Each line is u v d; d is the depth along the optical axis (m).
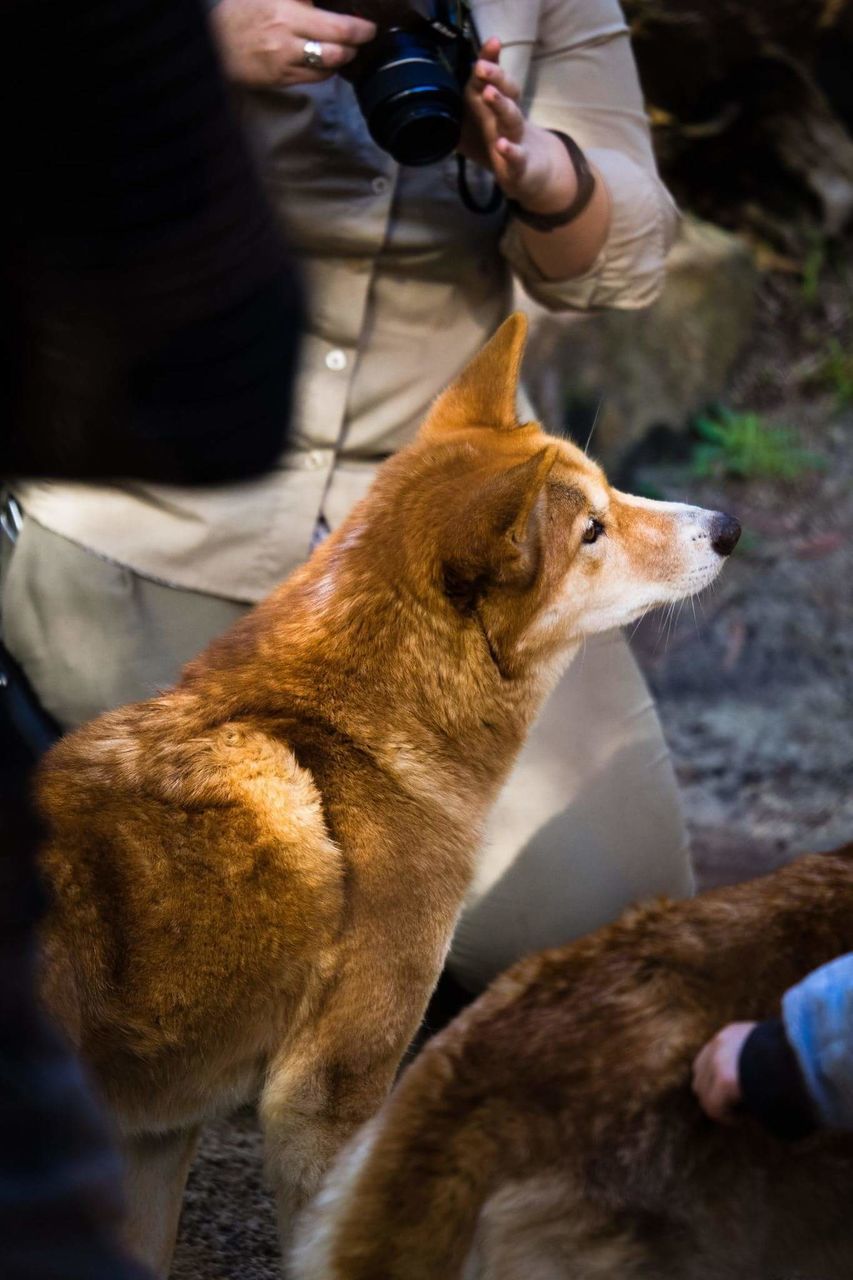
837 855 2.08
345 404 3.03
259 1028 2.27
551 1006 1.84
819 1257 1.85
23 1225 1.13
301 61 2.61
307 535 3.02
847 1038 1.59
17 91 1.01
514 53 3.01
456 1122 1.71
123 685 3.04
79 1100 1.21
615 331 6.38
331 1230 1.73
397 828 2.38
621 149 3.24
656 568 2.79
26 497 3.02
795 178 7.26
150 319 1.09
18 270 1.06
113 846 2.13
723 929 1.93
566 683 3.14
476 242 3.08
